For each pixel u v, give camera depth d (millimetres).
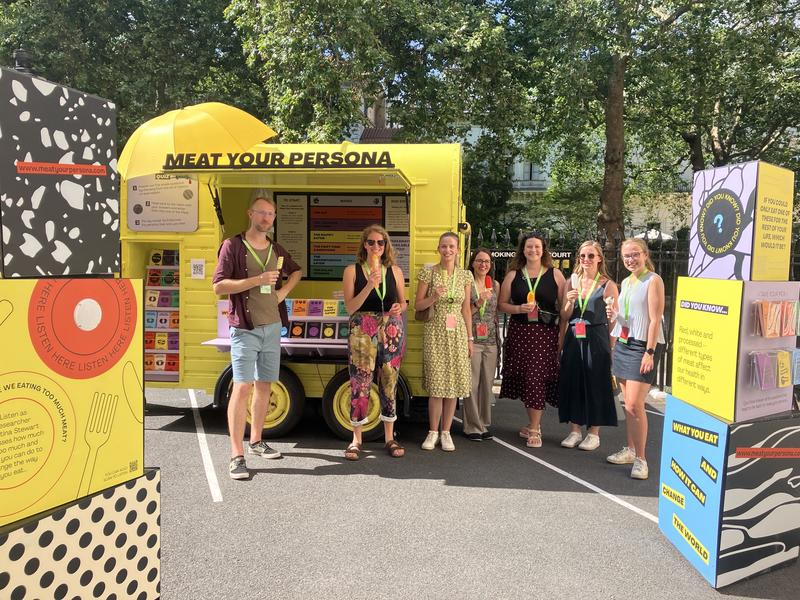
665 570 3014
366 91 11219
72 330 1412
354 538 3281
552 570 2986
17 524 1296
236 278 4215
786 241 3010
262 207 4242
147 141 4625
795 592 2832
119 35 13117
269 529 3371
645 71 12445
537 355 5012
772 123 15352
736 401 2797
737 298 2791
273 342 4336
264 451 4590
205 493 3879
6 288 1259
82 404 1446
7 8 12445
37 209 1373
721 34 12609
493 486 4105
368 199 6285
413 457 4703
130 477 1599
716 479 2852
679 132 16500
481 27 11258
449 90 11750
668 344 7422
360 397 4570
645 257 4238
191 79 13219
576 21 11570
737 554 2865
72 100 1472
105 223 1583
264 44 10523
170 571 2898
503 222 19125
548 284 5031
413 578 2877
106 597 1524
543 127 14867
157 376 5488
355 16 10125
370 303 4547
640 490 4090
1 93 1285
